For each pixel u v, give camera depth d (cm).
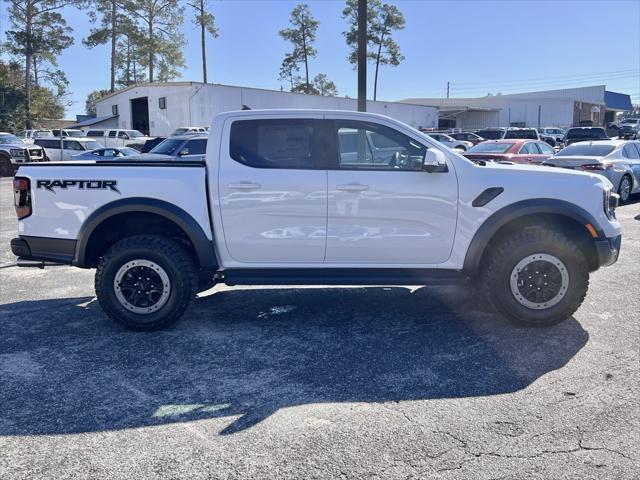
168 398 374
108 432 331
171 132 3775
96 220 484
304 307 571
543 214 498
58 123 6391
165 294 488
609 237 495
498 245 493
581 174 499
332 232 484
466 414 346
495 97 6788
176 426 337
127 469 294
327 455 304
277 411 354
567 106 5781
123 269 486
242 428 334
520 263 483
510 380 394
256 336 489
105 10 5412
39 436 327
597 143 1365
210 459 302
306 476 286
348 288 639
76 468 295
